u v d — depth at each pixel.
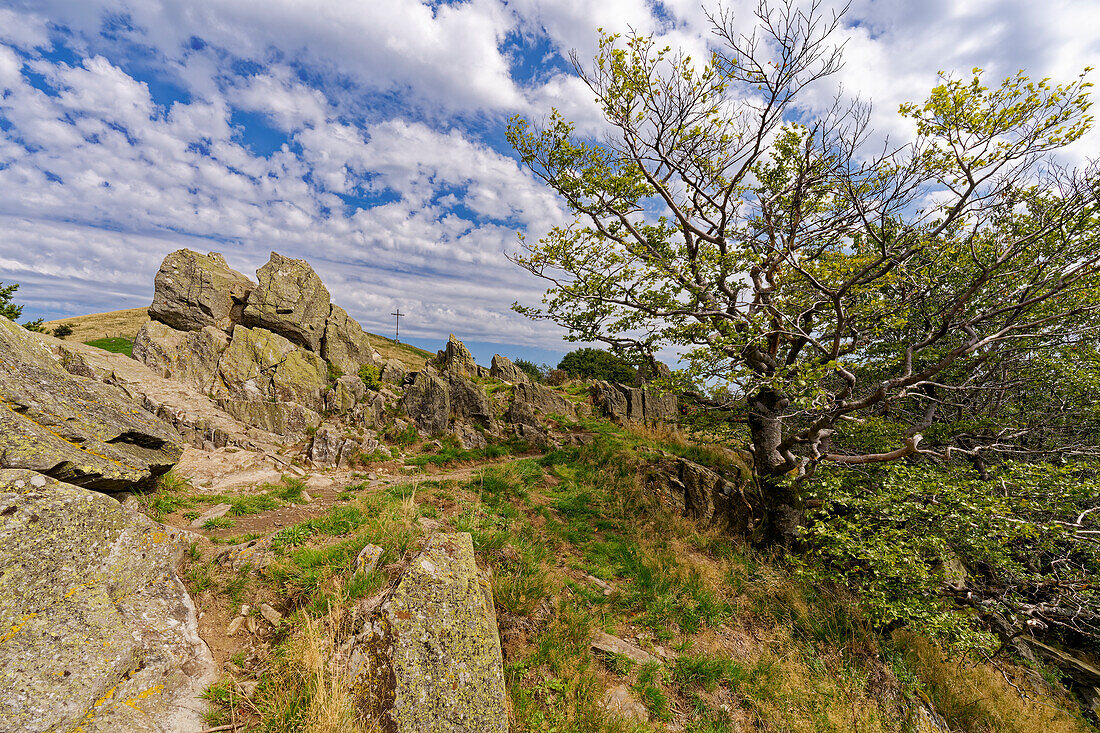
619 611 7.82
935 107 8.45
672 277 12.52
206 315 17.55
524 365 51.97
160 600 5.12
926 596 7.77
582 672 5.94
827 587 9.74
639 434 21.28
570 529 10.68
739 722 5.95
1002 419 12.35
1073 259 9.53
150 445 9.34
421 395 18.62
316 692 4.21
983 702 7.41
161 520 7.93
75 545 4.83
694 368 10.86
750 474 15.08
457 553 6.00
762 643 7.78
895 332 13.03
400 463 15.29
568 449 17.16
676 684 6.40
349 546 6.92
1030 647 10.20
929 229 10.06
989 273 8.77
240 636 5.23
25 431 6.34
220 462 12.03
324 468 13.80
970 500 7.84
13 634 3.86
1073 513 8.26
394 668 4.41
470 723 4.24
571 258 13.33
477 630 5.07
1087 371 10.34
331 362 20.34
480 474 12.75
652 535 11.13
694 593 8.73
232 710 4.24
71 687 3.75
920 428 11.49
